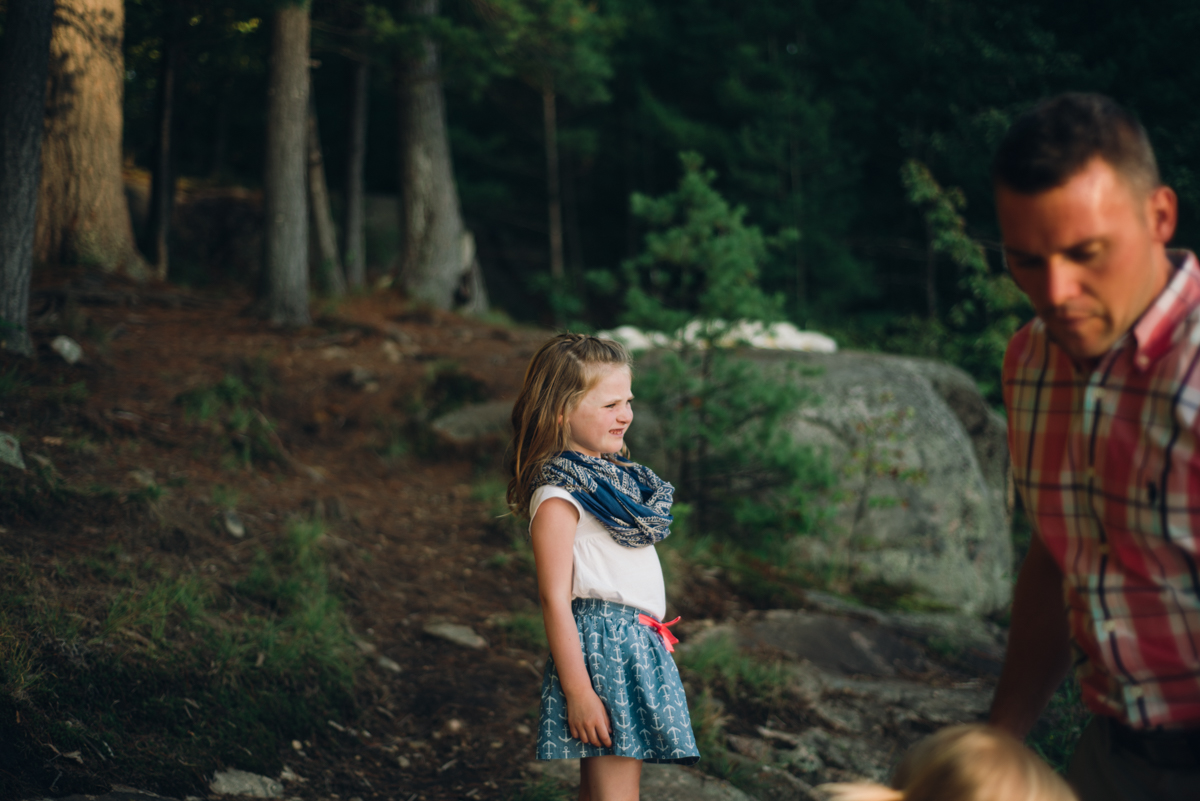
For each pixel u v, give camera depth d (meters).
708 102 23.45
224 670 3.61
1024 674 1.77
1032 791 1.33
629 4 21.72
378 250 16.31
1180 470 1.30
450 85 14.01
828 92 21.30
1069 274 1.28
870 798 1.40
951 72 13.44
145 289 9.75
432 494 6.84
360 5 11.25
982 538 7.55
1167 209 1.30
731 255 6.68
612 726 2.23
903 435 7.44
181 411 6.39
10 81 5.81
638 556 2.37
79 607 3.54
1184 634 1.35
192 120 17.48
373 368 8.41
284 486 6.04
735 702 4.61
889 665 5.62
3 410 5.32
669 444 7.01
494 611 5.25
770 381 6.79
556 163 23.77
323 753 3.58
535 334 11.31
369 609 4.88
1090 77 10.21
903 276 21.03
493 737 4.00
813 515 6.85
